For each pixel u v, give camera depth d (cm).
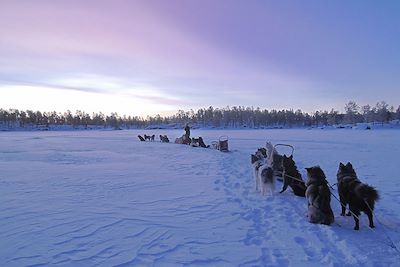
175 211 765
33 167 1504
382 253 519
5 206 797
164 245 559
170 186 1059
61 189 1002
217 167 1509
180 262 493
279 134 5725
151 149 2586
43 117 13912
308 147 2769
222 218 714
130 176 1251
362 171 1439
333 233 600
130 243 566
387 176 1307
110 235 604
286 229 638
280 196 923
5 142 3672
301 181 920
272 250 538
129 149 2594
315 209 670
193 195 930
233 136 5100
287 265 481
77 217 710
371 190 623
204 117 14350
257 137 4638
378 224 666
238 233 620
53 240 576
